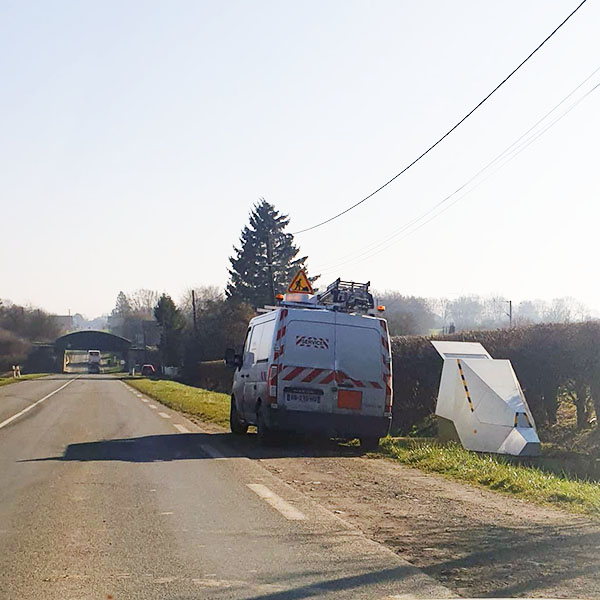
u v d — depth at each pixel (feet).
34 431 56.24
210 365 179.52
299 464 39.06
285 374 45.42
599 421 60.13
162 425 62.39
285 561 20.31
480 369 49.03
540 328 66.33
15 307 318.04
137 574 19.13
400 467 38.70
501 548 21.72
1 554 21.01
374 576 18.97
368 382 46.24
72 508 27.12
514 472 34.76
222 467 37.19
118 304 571.28
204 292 357.00
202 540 22.54
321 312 46.57
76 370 422.00
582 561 20.42
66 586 18.17
